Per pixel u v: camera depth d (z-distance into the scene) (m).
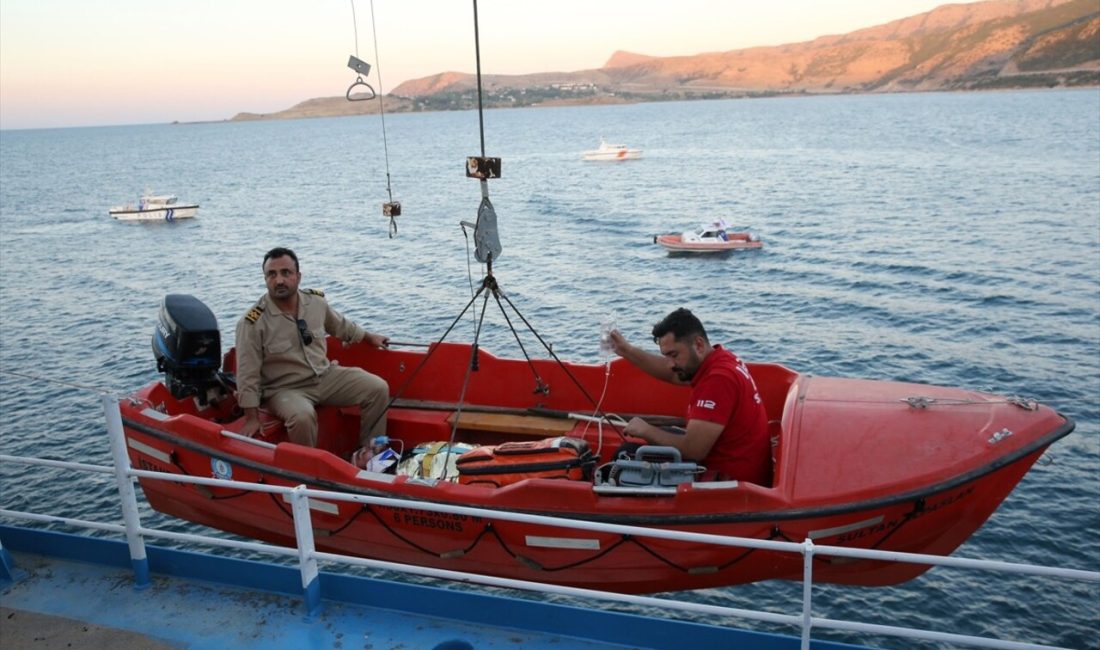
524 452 5.68
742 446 5.27
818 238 39.47
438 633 3.95
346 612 4.12
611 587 5.32
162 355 6.57
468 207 58.22
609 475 5.28
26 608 4.25
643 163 91.56
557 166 94.06
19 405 18.84
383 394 6.82
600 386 6.91
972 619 10.31
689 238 37.41
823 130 144.88
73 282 35.44
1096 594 10.69
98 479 14.65
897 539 4.99
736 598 10.73
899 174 66.81
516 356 22.47
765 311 26.53
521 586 3.79
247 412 6.26
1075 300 25.98
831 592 10.86
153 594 4.32
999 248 34.78
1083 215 42.06
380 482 5.37
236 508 5.95
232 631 4.02
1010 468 4.96
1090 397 17.86
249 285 33.44
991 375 19.66
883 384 5.73
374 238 45.12
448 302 28.83
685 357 5.27
